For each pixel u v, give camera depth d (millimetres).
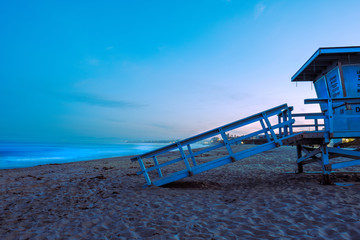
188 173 6945
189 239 3236
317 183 6363
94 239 3447
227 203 5035
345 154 6395
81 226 4035
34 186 8125
